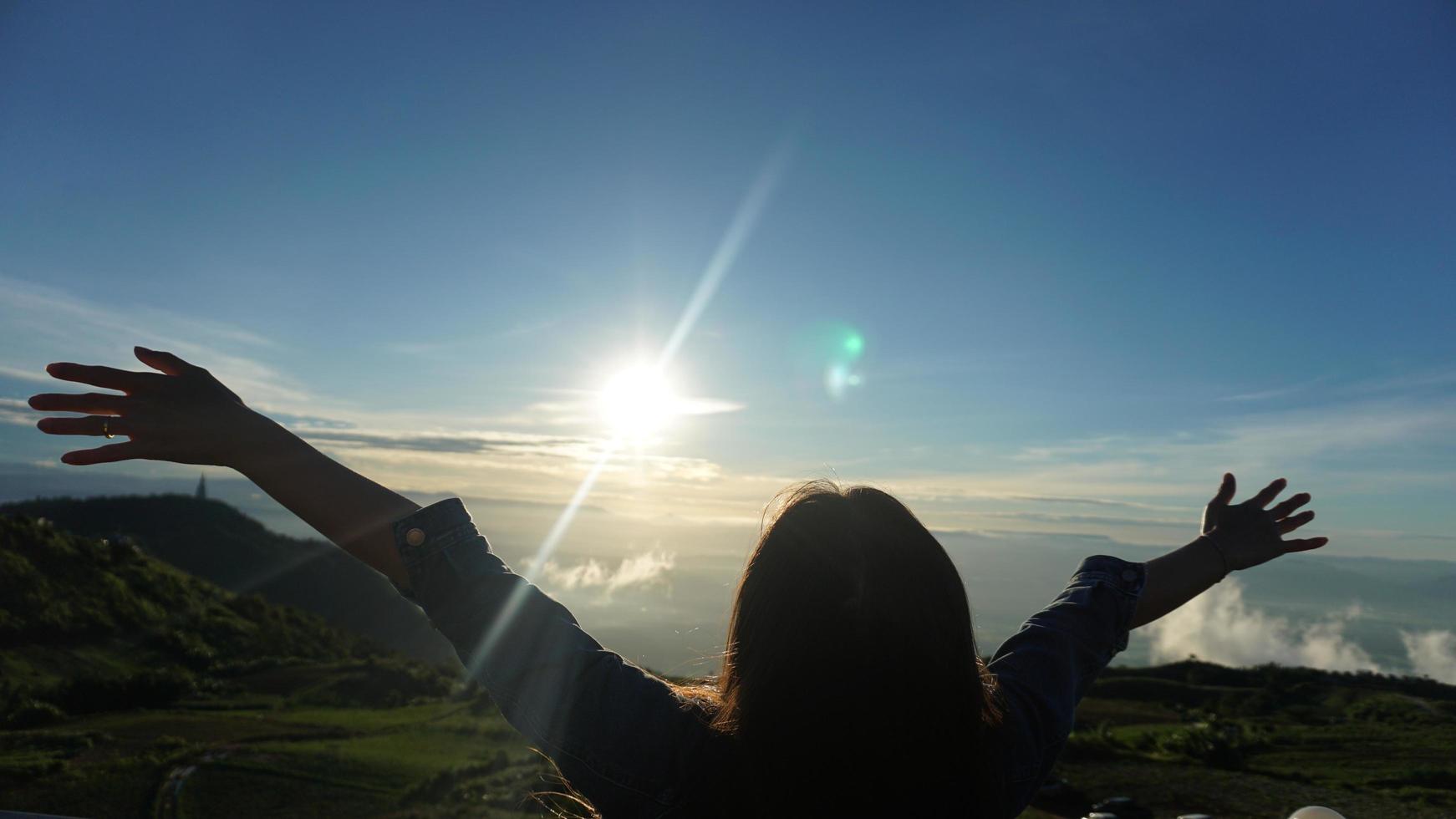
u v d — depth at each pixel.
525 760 33.88
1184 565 1.33
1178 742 19.06
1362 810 13.35
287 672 76.19
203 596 102.31
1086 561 1.35
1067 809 14.28
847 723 0.86
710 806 0.90
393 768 35.22
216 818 28.73
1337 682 29.14
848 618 0.88
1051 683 1.11
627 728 0.94
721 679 0.97
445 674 75.19
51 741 42.25
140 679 63.62
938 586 0.93
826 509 0.96
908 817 0.87
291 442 1.06
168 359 1.04
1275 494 1.44
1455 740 19.06
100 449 0.97
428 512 1.06
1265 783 15.77
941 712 0.88
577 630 1.05
